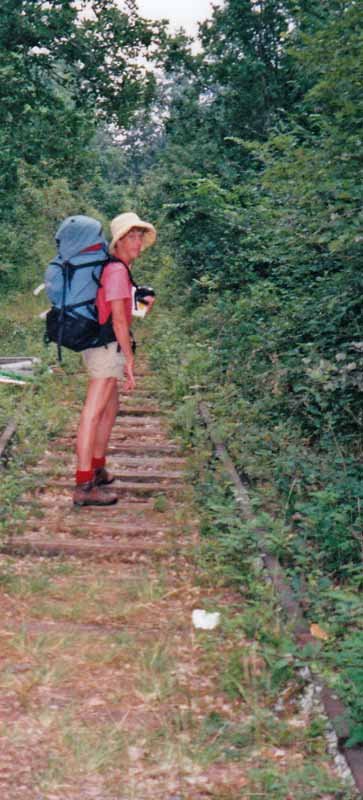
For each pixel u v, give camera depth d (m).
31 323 20.69
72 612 4.79
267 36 21.30
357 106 6.92
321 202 7.61
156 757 3.38
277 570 5.05
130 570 5.64
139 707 3.80
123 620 4.77
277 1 20.75
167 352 13.95
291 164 7.84
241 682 4.04
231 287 15.17
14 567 5.58
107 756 3.34
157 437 9.47
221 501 6.62
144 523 6.49
